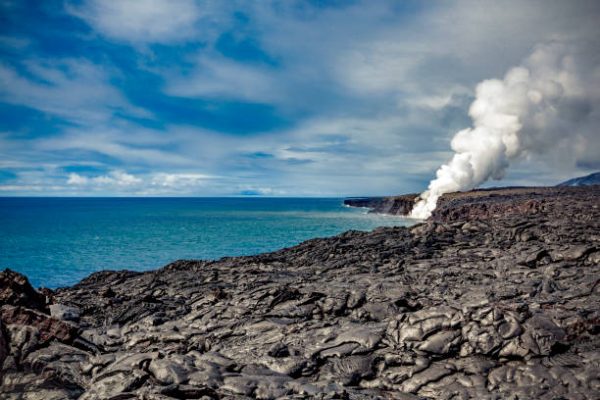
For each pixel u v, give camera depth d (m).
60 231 79.19
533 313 13.27
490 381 10.68
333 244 30.72
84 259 45.91
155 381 9.59
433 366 11.51
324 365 11.77
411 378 11.10
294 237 66.31
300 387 9.59
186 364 10.16
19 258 46.78
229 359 11.16
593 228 27.05
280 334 14.18
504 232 28.69
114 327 16.22
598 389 9.98
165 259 45.72
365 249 27.38
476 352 11.75
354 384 11.08
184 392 8.97
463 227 31.89
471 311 12.73
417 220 102.12
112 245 57.38
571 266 20.00
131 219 117.69
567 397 9.77
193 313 16.72
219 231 77.19
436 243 27.84
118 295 20.56
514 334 11.89
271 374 10.61
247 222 101.75
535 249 23.73
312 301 16.80
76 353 12.23
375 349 12.48
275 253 30.25
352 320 15.27
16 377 10.79
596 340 12.39
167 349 13.38
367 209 183.62
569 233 26.02
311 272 23.16
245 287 20.05
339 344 12.88
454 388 10.51
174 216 133.38
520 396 9.98
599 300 15.40
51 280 35.19
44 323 12.97
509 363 11.38
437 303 16.23
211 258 46.34
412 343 12.26
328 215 131.50
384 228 36.03
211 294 18.44
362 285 19.09
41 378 10.72
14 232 77.38
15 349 11.63
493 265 21.64
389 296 17.14
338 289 18.33
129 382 9.49
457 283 19.08
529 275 19.59
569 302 15.38
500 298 16.52
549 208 41.03
